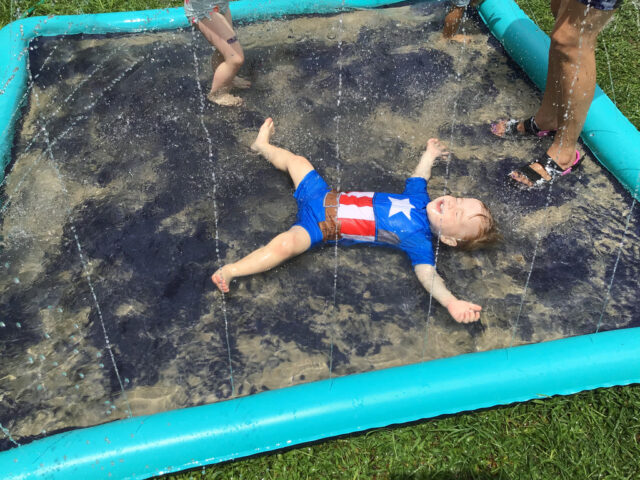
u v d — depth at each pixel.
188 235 1.83
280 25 2.58
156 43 2.49
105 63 2.39
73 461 1.33
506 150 2.09
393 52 2.45
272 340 1.62
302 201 1.86
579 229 1.87
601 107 2.08
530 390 1.49
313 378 1.54
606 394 1.53
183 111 2.20
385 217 1.78
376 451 1.45
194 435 1.38
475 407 1.48
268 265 1.73
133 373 1.56
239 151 2.06
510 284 1.74
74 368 1.57
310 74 2.35
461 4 2.38
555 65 1.80
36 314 1.67
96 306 1.68
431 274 1.73
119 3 2.71
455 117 2.20
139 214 1.88
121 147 2.07
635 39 2.56
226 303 1.69
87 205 1.91
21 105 2.22
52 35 2.51
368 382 1.46
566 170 1.98
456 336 1.63
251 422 1.40
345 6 2.66
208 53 2.45
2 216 1.87
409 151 2.07
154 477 1.40
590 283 1.74
